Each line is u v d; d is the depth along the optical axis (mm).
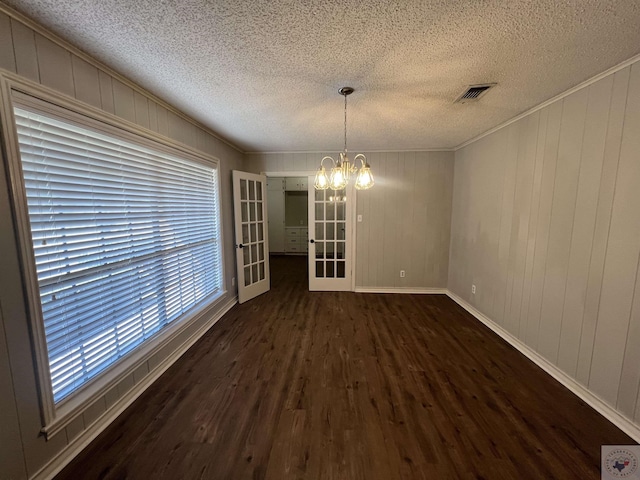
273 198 8023
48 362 1329
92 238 1626
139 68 1684
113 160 1765
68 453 1421
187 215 2668
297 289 4492
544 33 1343
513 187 2635
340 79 1838
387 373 2172
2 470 1168
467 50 1499
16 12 1178
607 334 1701
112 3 1131
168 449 1482
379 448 1485
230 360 2365
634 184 1551
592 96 1800
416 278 4238
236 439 1547
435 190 4062
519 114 2516
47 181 1370
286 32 1344
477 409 1774
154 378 2092
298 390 1967
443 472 1350
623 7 1152
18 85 1194
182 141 2512
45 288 1370
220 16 1225
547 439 1539
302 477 1328
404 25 1291
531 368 2242
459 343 2662
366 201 4164
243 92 2037
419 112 2465
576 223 1931
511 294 2656
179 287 2547
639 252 1526
